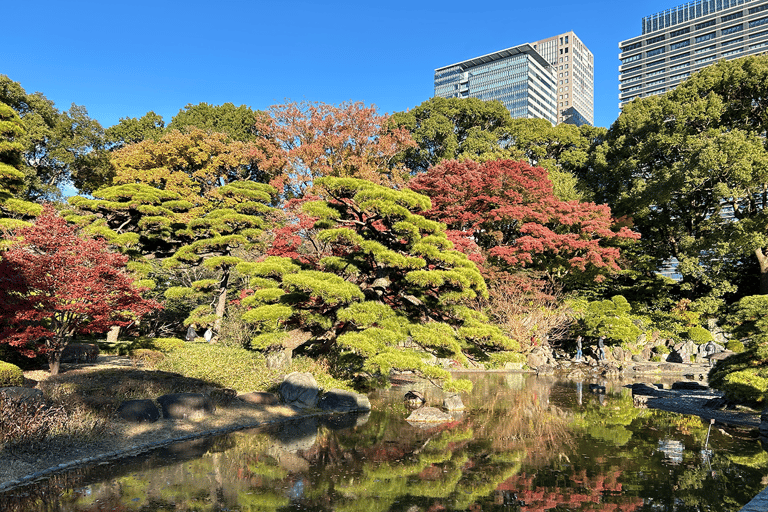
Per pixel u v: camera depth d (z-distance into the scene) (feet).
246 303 61.16
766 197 103.19
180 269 93.35
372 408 52.70
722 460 34.04
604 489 27.73
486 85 480.64
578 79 579.07
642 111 124.16
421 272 48.42
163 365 57.77
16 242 54.65
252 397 48.83
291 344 58.23
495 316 92.12
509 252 92.43
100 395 41.63
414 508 24.71
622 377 86.79
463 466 32.22
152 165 117.60
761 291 105.50
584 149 151.12
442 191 96.73
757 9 402.31
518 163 104.27
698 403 58.29
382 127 120.98
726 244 96.27
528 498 26.30
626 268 112.06
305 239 86.99
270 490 26.84
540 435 41.34
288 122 117.91
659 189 102.89
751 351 53.98
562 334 103.04
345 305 54.54
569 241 96.94
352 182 50.93
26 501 24.12
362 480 29.01
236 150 118.42
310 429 41.88
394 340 48.42
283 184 113.19
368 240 51.26
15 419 31.01
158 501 24.59
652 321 110.22
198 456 32.89
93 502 24.21
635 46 473.26
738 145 90.27
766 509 22.68
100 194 82.94
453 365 93.40
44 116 108.88
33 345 52.47
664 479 29.66
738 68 101.19
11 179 81.56
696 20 434.30
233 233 85.10
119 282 49.01
